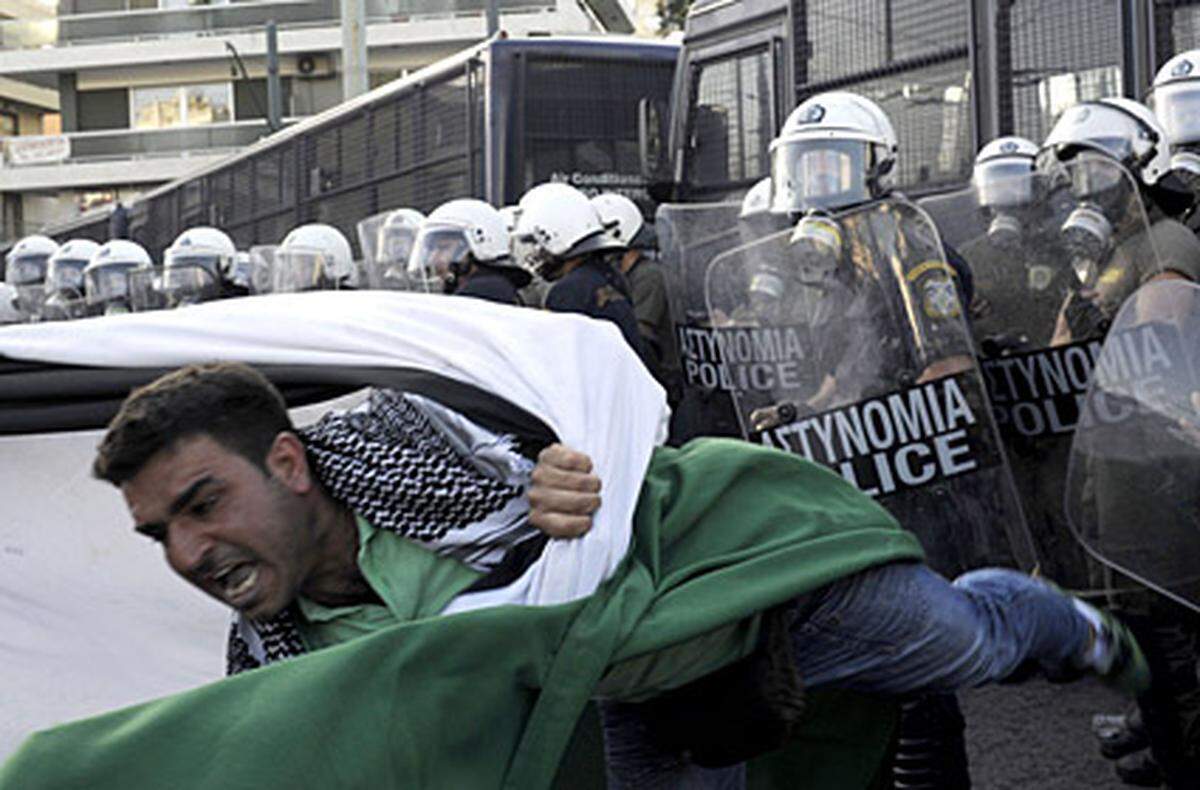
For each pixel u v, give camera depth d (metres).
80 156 43.72
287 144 14.63
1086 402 3.22
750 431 3.85
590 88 11.21
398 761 2.00
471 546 2.27
